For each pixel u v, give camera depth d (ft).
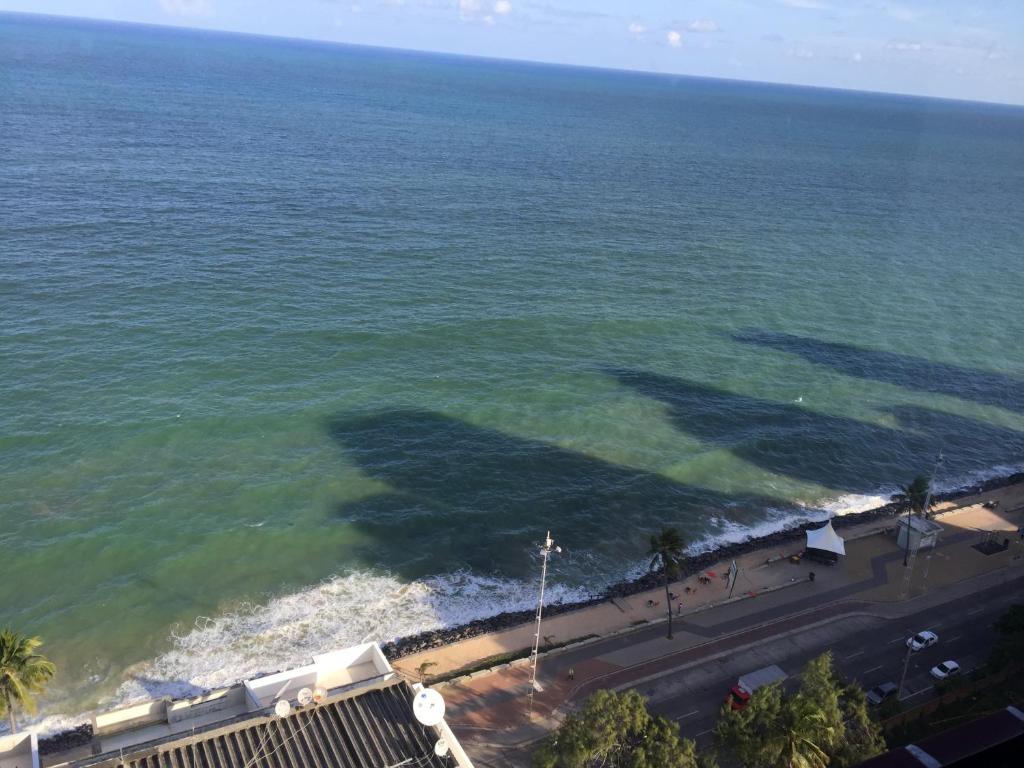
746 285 599.57
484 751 214.28
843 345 509.76
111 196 622.54
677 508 333.62
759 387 441.27
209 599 265.34
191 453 330.75
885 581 297.53
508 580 287.28
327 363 411.34
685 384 434.71
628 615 272.31
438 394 395.34
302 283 501.97
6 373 366.43
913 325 554.46
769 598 284.00
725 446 379.76
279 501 310.65
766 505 342.23
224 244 550.77
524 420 382.01
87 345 398.01
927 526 315.37
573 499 331.98
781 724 185.78
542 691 235.61
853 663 254.47
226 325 435.53
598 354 457.68
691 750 181.16
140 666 239.71
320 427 358.02
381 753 159.12
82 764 156.76
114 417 345.92
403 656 247.50
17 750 171.63
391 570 286.05
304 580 277.44
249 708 185.78
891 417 426.51
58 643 244.22
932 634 262.88
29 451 320.09
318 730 163.53
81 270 480.23
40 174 655.35
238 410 361.51
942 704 228.84
